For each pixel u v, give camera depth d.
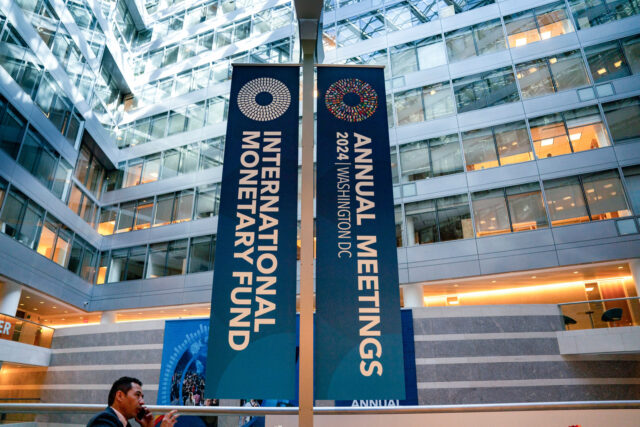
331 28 29.53
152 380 17.86
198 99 31.64
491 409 4.48
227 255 4.99
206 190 27.98
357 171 5.47
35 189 22.83
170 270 26.59
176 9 37.06
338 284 4.91
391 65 26.86
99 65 30.52
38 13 23.66
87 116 28.62
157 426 4.45
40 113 23.38
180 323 18.27
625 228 18.92
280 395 4.50
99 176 31.06
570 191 20.42
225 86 31.16
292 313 4.77
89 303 27.52
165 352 18.05
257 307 4.78
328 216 5.21
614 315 15.18
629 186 19.45
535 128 22.20
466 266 21.03
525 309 16.48
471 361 16.00
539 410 4.48
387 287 4.92
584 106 21.59
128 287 27.14
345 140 5.64
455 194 22.52
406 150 24.45
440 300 23.64
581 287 21.23
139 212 29.42
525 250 20.27
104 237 29.53
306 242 5.06
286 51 30.86
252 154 5.52
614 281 20.69
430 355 16.22
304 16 5.83
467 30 25.75
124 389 3.56
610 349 14.75
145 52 36.38
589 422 4.38
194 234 26.91
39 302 25.27
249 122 5.71
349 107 5.82
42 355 20.03
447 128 24.02
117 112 33.97
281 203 5.26
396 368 4.62
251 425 4.50
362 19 28.97
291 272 4.94
